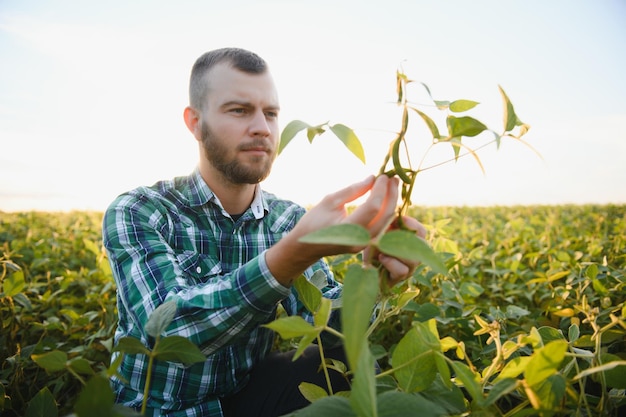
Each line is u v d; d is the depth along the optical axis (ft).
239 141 5.08
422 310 5.80
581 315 5.95
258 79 5.13
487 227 16.15
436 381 3.12
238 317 3.62
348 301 1.97
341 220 3.07
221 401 5.22
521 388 3.22
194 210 5.35
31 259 11.58
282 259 3.29
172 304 3.04
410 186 2.75
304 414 2.44
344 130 2.55
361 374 2.22
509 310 5.24
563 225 16.46
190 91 5.58
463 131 2.62
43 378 6.40
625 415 4.15
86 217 24.34
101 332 6.60
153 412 4.64
